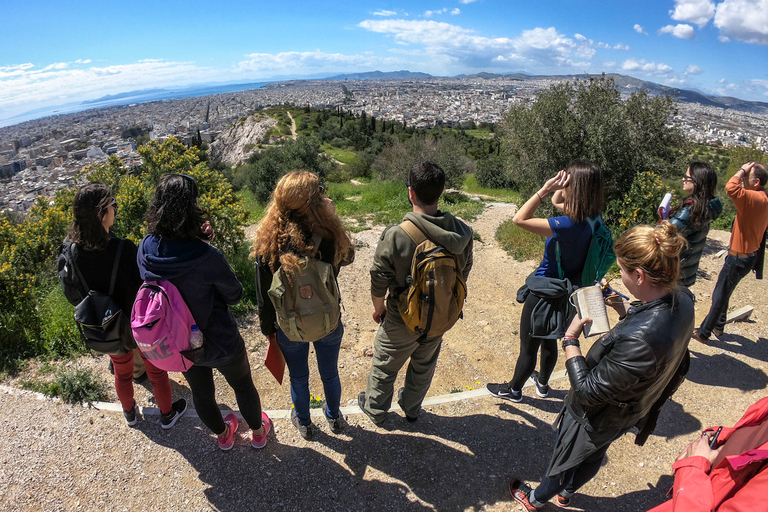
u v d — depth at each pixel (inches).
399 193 462.3
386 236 80.7
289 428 104.0
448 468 94.6
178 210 71.1
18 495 85.0
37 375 125.9
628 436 108.1
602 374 61.0
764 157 451.5
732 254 137.3
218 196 238.5
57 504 83.5
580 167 86.7
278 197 74.9
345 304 196.1
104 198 82.7
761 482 40.6
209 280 75.0
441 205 423.2
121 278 86.4
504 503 86.9
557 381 129.3
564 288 91.9
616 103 358.0
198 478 89.6
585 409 68.3
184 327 73.6
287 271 74.0
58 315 148.7
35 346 137.1
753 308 177.6
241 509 83.2
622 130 328.5
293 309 77.4
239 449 97.0
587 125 339.3
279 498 85.7
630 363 58.0
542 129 356.8
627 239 59.9
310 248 75.3
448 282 80.1
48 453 94.5
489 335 174.7
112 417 105.9
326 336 87.5
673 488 51.9
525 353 105.6
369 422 107.3
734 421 115.1
